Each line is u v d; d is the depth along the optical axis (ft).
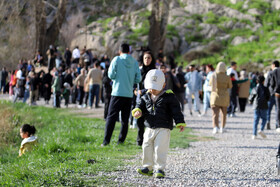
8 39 200.54
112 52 257.34
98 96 112.68
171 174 33.83
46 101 133.08
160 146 31.04
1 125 64.69
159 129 31.19
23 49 205.57
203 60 256.93
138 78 50.75
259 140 61.00
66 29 272.10
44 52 214.90
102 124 73.77
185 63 255.50
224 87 68.44
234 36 285.43
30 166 34.88
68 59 190.80
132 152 45.16
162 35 211.20
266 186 30.30
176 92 93.09
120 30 279.49
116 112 49.80
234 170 36.27
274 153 47.55
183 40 278.26
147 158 31.76
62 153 40.63
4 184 29.55
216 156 44.21
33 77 118.21
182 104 100.07
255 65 239.91
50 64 182.91
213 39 280.92
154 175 32.65
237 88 104.78
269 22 303.07
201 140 59.11
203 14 314.55
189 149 49.47
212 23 298.76
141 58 59.31
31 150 44.52
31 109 94.53
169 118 31.37
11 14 162.71
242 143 56.85
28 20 205.77
